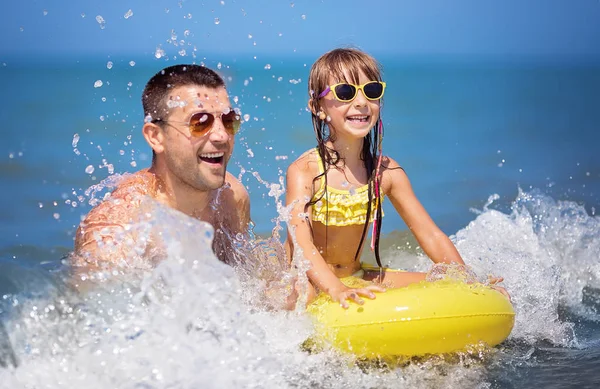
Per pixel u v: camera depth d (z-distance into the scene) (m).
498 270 4.80
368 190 4.47
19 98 15.73
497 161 9.65
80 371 3.14
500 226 5.60
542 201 6.14
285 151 9.56
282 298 3.96
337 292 3.83
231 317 3.43
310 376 3.39
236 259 4.21
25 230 5.96
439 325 3.56
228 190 4.30
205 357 3.26
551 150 10.52
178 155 3.81
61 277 3.56
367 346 3.59
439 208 7.20
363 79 4.38
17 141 9.96
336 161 4.46
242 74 36.75
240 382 3.19
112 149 9.52
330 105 4.41
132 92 17.19
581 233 5.55
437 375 3.48
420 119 14.51
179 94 3.77
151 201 3.74
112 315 3.34
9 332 3.27
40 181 7.63
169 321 3.33
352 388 3.30
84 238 3.80
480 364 3.63
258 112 14.24
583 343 3.97
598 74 33.56
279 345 3.59
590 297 4.77
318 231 4.46
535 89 23.11
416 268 5.36
